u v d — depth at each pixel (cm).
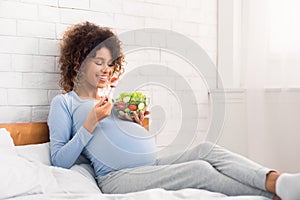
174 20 296
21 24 241
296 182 154
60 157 213
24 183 176
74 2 257
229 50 309
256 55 289
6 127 228
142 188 193
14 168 181
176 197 161
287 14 276
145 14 284
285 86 275
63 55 244
